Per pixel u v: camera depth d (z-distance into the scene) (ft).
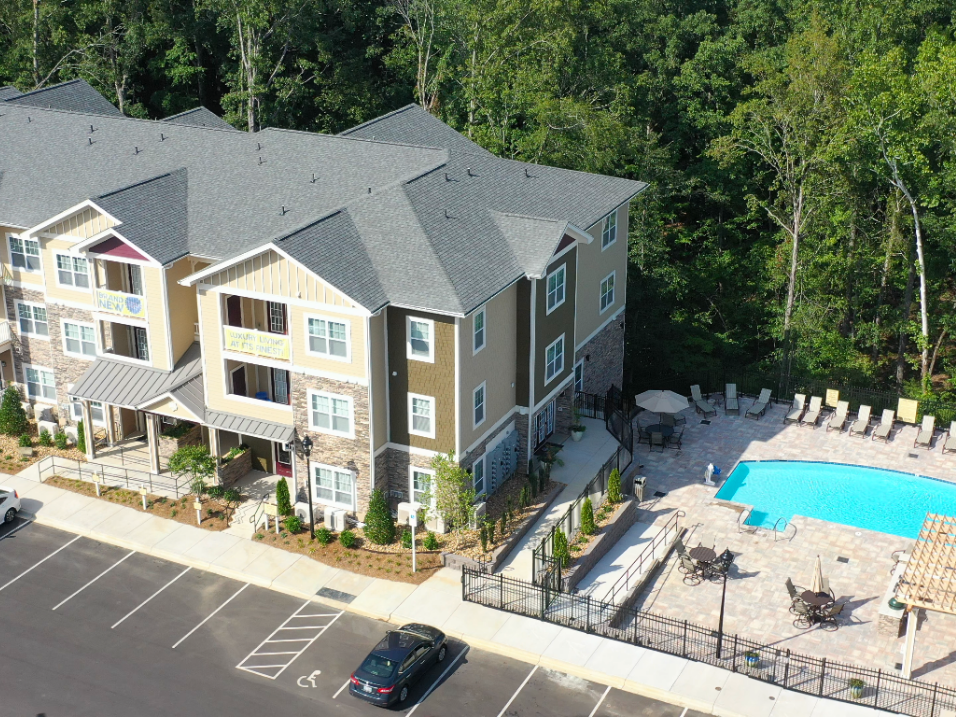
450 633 118.42
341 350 129.18
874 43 194.80
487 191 149.59
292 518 136.46
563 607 122.31
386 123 177.06
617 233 169.07
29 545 135.44
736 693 108.78
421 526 136.98
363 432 131.95
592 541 133.80
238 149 159.74
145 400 143.23
